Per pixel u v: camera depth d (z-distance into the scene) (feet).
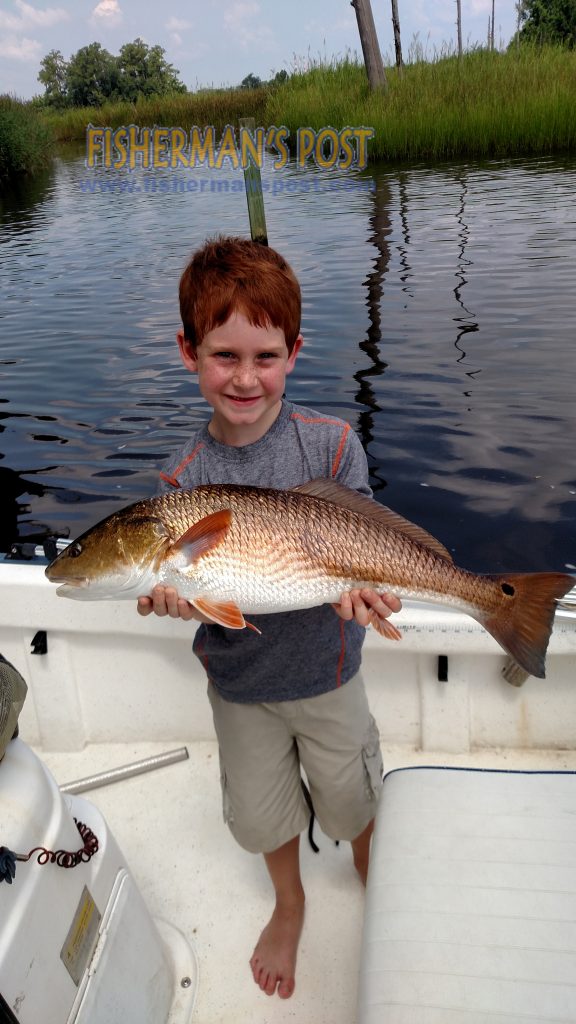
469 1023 4.35
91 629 8.59
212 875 7.66
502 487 15.80
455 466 16.67
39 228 53.72
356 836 6.66
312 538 5.38
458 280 30.48
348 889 7.38
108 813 8.40
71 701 9.01
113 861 5.35
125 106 112.57
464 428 18.22
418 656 8.34
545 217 40.14
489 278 30.37
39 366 25.55
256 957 6.70
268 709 6.19
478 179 52.95
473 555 13.84
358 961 6.70
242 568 5.31
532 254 33.35
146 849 7.98
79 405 22.08
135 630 8.55
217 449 5.97
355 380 21.42
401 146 64.39
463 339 23.98
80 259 42.22
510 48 71.20
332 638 6.00
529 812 5.66
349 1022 6.22
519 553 13.83
